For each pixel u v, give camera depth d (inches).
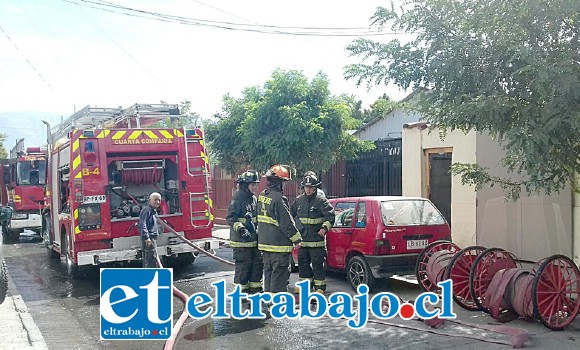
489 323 290.2
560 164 295.7
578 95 264.7
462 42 295.6
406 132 516.7
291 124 571.5
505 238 443.2
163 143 431.8
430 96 312.0
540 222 426.0
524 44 281.0
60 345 271.1
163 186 448.5
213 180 909.8
